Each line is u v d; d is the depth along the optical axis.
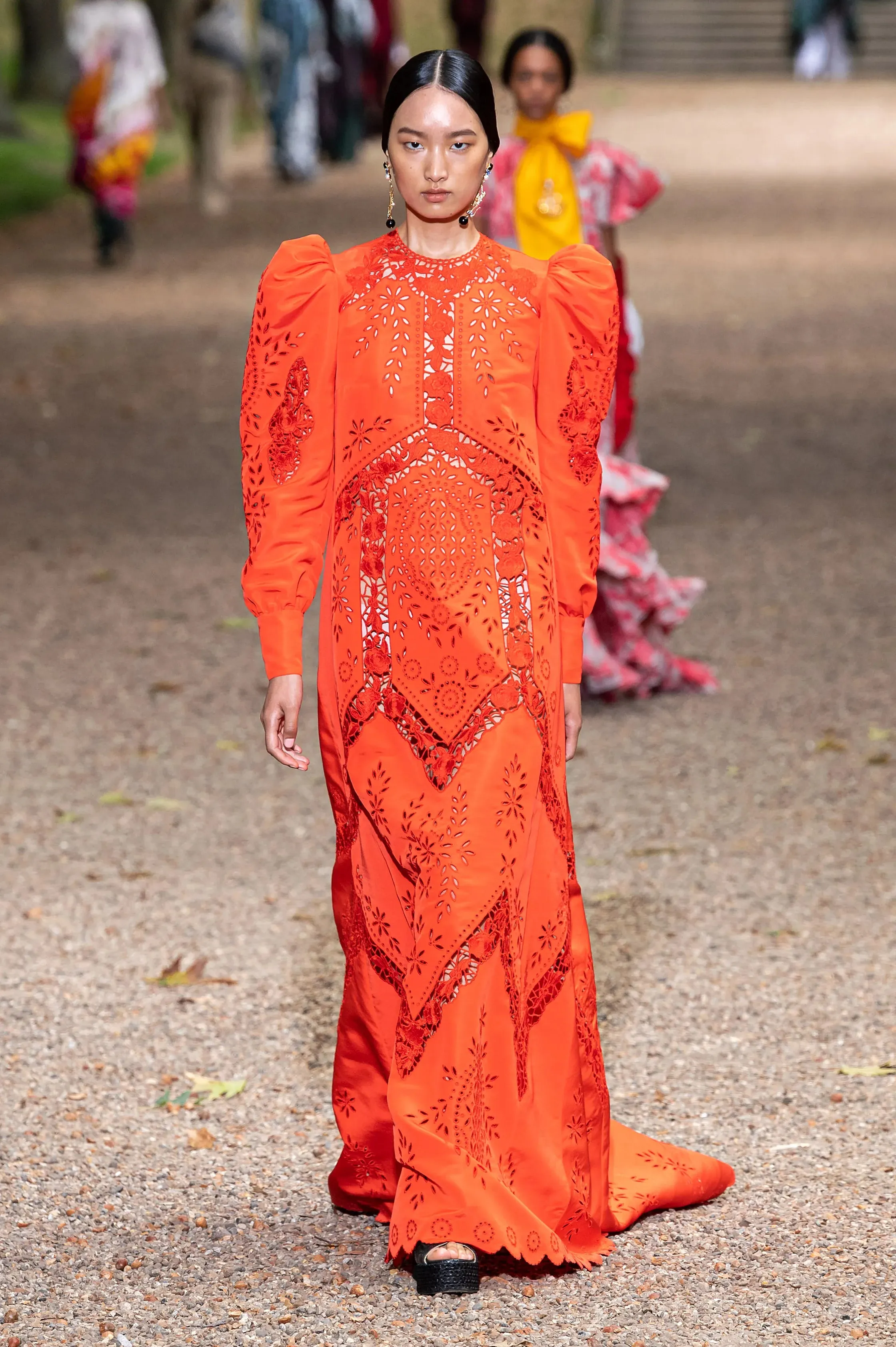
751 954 10.82
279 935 11.21
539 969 7.44
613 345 7.43
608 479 15.12
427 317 7.24
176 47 55.38
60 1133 8.89
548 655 7.38
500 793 7.20
